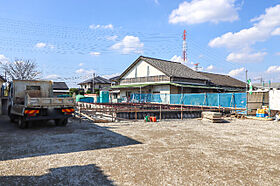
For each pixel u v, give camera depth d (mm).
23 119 9469
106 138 7809
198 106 20891
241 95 18344
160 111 14664
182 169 4578
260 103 17125
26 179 3939
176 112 15930
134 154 5699
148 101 29156
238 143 7246
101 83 60062
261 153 5961
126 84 37125
